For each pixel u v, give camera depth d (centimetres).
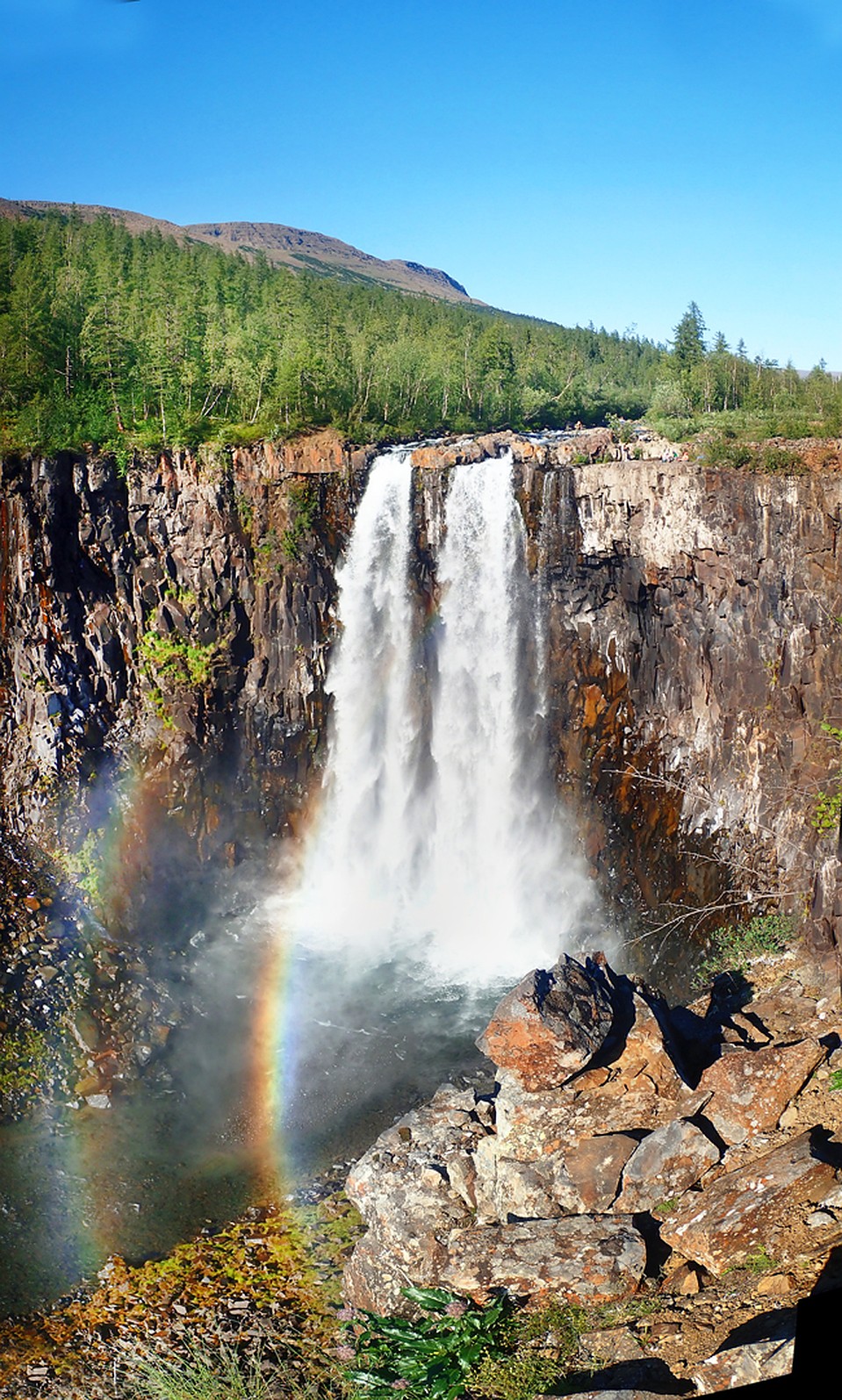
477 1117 2197
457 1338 1631
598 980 2122
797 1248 1605
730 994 3072
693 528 3800
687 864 4000
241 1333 2005
